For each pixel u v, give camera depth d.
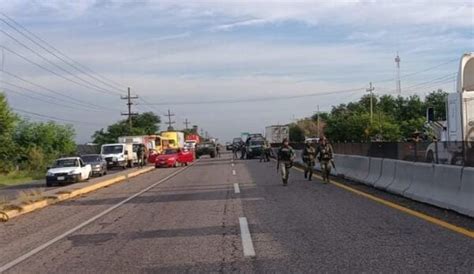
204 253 9.61
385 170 19.67
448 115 21.72
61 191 22.88
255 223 12.78
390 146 23.50
